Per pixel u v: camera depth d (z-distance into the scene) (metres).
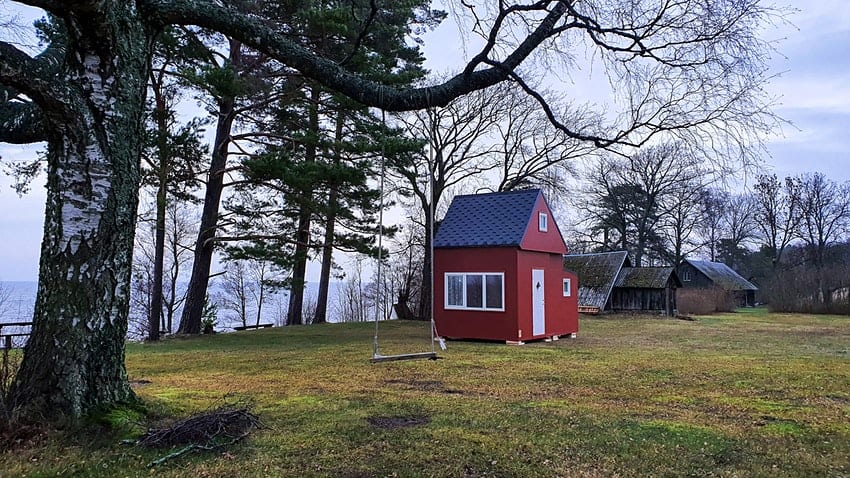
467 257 15.25
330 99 16.00
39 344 4.22
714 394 7.11
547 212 16.33
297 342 14.91
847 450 4.53
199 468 3.82
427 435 4.79
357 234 18.28
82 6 3.95
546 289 16.20
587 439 4.75
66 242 4.25
